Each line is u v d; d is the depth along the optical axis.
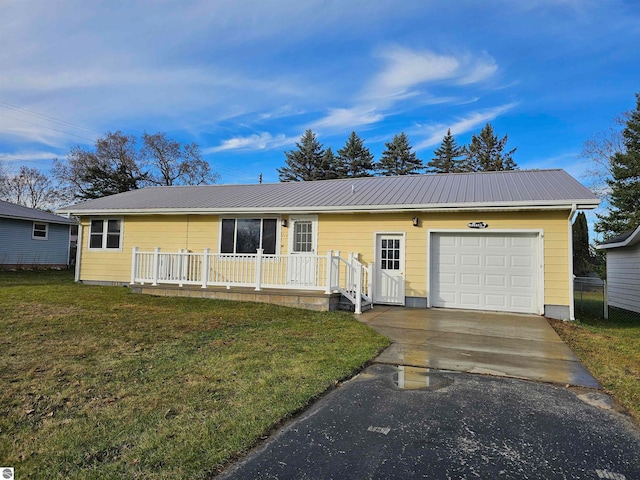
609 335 7.26
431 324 7.78
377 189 12.56
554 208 9.00
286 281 10.16
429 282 10.26
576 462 2.59
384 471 2.45
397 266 10.62
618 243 11.82
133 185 34.44
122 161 36.09
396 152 41.03
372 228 10.84
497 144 39.81
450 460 2.59
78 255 14.14
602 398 3.81
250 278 11.55
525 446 2.80
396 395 3.82
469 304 9.98
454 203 9.77
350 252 10.73
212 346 5.50
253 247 11.94
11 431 2.88
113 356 4.88
